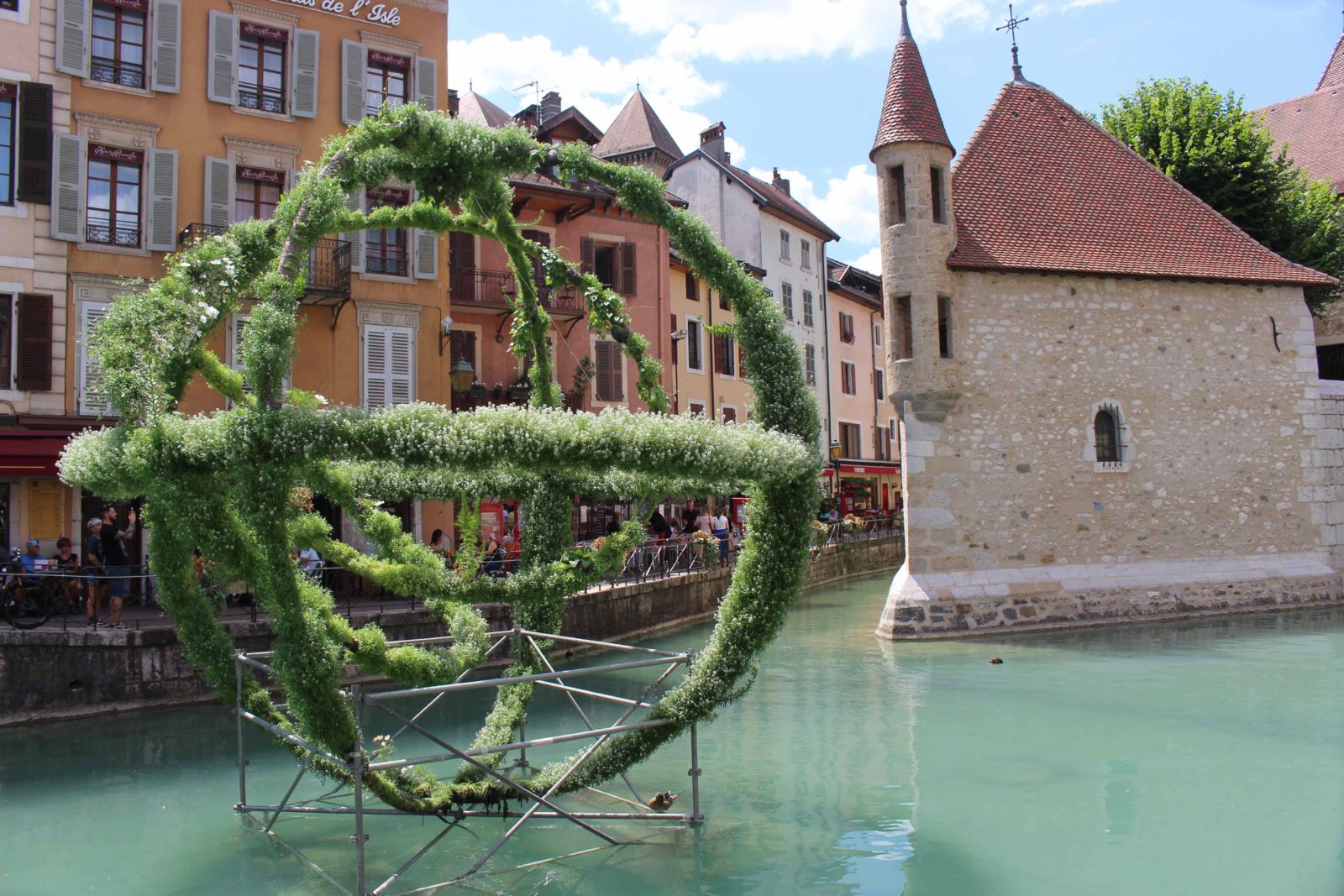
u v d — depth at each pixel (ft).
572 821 25.39
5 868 23.16
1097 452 61.41
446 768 31.89
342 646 23.47
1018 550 59.06
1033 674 46.50
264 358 20.01
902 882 21.90
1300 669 46.14
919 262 58.08
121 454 19.93
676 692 24.06
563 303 88.43
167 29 65.16
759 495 23.71
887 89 60.90
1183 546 62.28
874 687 44.60
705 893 21.21
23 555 52.80
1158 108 87.51
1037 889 21.43
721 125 137.49
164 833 25.72
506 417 19.86
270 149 68.44
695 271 23.79
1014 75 75.51
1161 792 28.48
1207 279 63.72
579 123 97.66
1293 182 85.46
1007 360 59.67
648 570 69.31
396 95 74.38
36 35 60.85
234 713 41.50
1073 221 64.69
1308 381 66.49
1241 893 21.18
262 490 19.39
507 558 56.85
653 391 27.43
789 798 28.27
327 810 24.80
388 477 26.96
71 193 61.26
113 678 41.24
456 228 25.27
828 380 140.26
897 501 159.63
